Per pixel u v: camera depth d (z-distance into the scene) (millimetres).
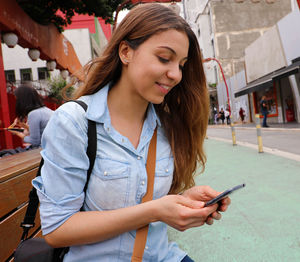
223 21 30031
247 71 22312
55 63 9031
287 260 1866
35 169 1645
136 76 798
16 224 1307
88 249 820
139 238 811
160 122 1009
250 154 6188
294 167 4461
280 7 30375
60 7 7754
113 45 855
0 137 5457
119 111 884
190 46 1003
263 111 15477
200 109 1069
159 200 748
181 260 978
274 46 17344
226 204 815
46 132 761
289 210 2709
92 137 785
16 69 19000
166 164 930
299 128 11383
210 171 4746
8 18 5586
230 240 2209
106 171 785
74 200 744
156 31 760
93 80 891
